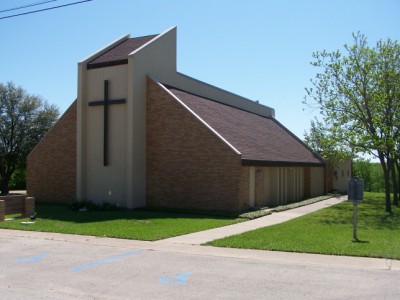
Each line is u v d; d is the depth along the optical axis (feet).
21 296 22.72
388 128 69.87
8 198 59.06
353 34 74.74
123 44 82.17
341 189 129.08
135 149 69.97
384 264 30.60
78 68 74.95
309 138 126.00
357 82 74.18
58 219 56.03
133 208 69.15
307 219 58.18
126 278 26.58
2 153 108.99
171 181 69.36
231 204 63.72
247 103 110.11
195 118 67.82
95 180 74.02
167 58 79.00
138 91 71.15
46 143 83.51
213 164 65.62
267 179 80.89
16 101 112.27
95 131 74.49
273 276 27.20
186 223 51.96
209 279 26.43
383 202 92.89
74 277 26.78
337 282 25.76
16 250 35.53
